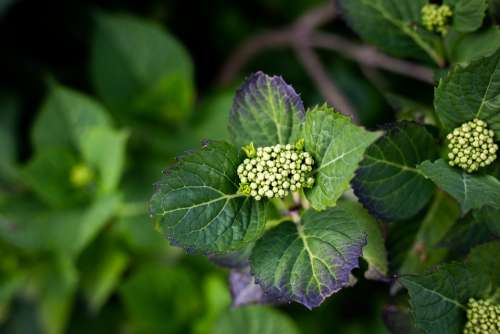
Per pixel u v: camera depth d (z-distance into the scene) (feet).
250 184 1.52
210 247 1.50
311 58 2.49
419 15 1.71
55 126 2.34
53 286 2.32
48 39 2.66
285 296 1.51
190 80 2.41
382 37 1.75
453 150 1.57
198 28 2.79
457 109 1.56
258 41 2.60
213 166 1.51
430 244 1.69
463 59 1.69
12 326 2.61
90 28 2.65
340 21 2.70
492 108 1.55
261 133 1.59
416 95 2.35
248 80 1.57
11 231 2.26
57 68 2.66
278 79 1.56
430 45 1.72
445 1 1.66
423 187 1.61
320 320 2.40
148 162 2.36
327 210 1.54
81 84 2.69
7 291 2.35
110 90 2.41
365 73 2.48
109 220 2.31
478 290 1.56
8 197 2.33
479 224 1.64
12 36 2.59
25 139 2.62
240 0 2.79
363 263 1.61
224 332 2.17
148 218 2.26
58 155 2.29
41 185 2.28
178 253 2.32
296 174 1.50
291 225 1.56
